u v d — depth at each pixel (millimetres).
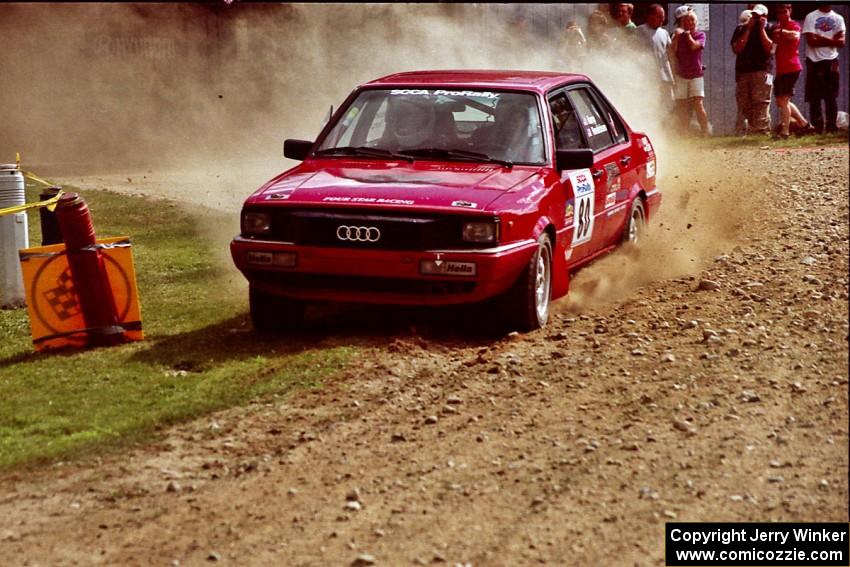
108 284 13414
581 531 8320
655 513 8570
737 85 32719
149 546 8297
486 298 12797
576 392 11172
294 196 13188
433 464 9570
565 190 14070
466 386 11477
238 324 14281
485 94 14555
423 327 13719
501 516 8586
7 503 9133
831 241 18141
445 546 8141
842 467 9234
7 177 15805
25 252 13266
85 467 9781
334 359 12336
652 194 17750
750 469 9273
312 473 9469
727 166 26281
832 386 10992
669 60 32344
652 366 11852
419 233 12664
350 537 8312
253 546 8234
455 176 13539
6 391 11852
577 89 15695
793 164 26203
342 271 12875
